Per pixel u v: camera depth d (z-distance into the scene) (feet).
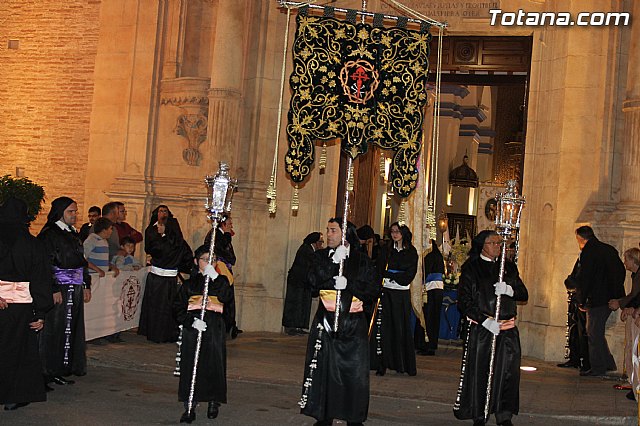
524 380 39.75
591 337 41.57
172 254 43.91
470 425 30.07
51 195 58.49
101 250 40.91
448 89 84.99
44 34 59.21
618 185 46.32
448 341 52.95
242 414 29.60
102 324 40.98
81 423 26.66
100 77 56.54
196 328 27.32
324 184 52.42
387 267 39.04
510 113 101.45
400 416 31.22
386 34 32.53
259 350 44.16
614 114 46.57
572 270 45.44
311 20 32.24
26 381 27.53
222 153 51.42
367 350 27.09
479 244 29.71
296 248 52.29
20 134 59.31
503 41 52.75
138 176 54.54
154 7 55.16
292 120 32.12
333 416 26.68
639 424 28.99
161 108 55.11
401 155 32.50
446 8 51.29
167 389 33.17
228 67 51.49
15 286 27.35
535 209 48.96
